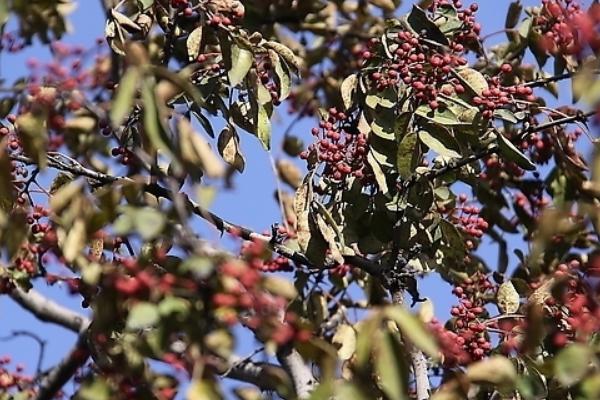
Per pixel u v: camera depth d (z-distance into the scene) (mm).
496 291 10750
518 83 11734
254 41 10391
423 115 10047
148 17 10984
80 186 7938
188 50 10367
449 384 7730
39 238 10281
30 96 8820
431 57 10266
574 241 11656
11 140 9734
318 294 11305
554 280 9672
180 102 10297
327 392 7020
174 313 7340
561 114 10500
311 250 9922
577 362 7473
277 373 8984
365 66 10531
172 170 8695
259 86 10219
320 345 7508
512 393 9078
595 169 9930
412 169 9875
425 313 10492
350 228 10328
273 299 7539
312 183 10086
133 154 10117
